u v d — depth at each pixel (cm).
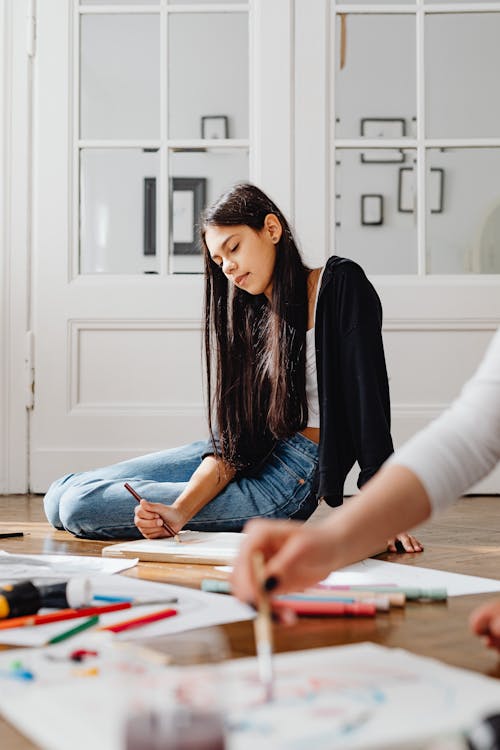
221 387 214
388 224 356
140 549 176
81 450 356
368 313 201
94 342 359
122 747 49
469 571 168
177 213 360
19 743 68
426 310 353
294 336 207
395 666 77
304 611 118
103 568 158
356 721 62
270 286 209
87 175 362
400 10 355
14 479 357
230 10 358
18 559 168
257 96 357
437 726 61
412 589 131
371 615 118
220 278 214
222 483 212
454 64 356
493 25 355
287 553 75
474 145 354
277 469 218
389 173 357
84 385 358
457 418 87
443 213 356
